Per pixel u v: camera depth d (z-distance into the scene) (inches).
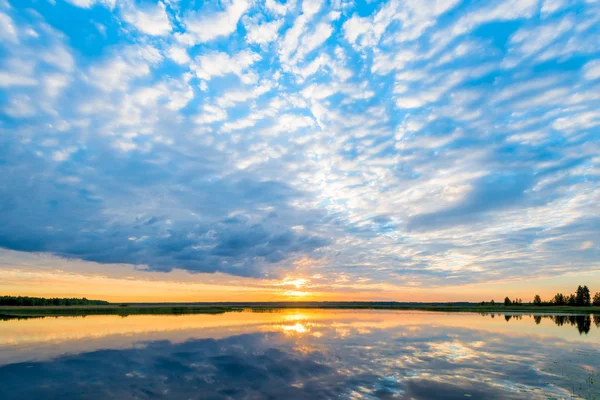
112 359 903.7
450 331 1515.7
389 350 1032.2
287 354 970.1
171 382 693.9
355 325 1798.7
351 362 867.4
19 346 1102.4
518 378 714.8
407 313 3174.2
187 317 2428.6
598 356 943.7
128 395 614.5
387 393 616.7
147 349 1048.8
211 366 826.2
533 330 1555.1
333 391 629.6
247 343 1161.4
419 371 775.7
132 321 2026.3
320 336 1341.0
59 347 1082.1
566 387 648.4
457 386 657.6
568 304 5162.4
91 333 1417.3
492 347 1088.8
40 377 730.2
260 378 720.3
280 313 3112.7
